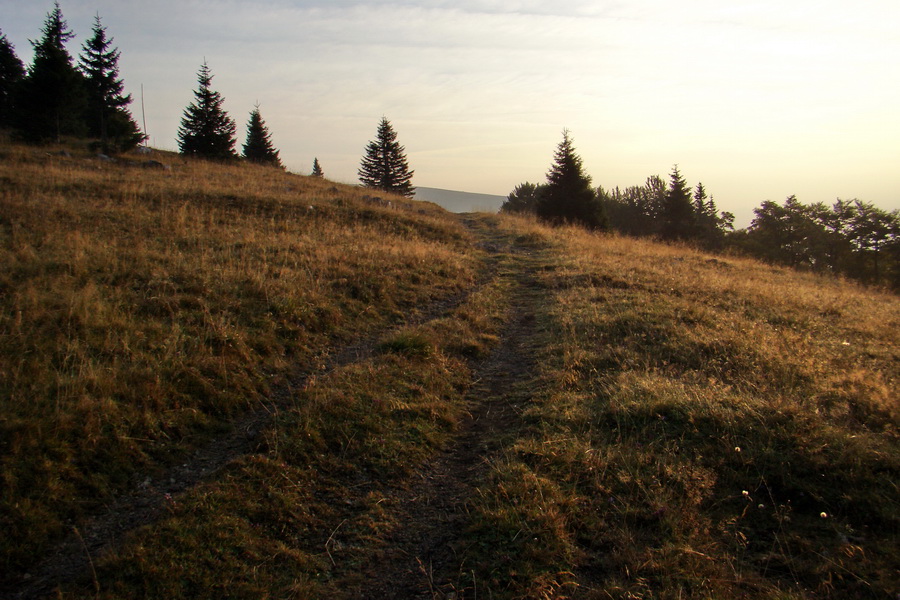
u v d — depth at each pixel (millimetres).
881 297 14938
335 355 7051
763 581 3232
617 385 5855
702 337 7418
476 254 15250
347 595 3338
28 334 5387
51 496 3781
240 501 3996
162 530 3631
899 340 8891
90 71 29109
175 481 4305
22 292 6305
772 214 48938
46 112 24125
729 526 3748
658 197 66938
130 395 4875
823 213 47656
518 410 5691
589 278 11641
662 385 5660
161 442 4648
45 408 4391
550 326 8516
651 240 22859
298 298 7898
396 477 4578
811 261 48406
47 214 9836
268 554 3602
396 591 3350
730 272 15258
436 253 12875
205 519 3775
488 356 7523
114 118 25656
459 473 4680
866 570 3248
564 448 4652
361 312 8453
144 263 8016
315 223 14336
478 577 3357
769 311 9898
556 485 4141
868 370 6672
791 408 4898
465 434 5383
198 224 11438
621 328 8023
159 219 11320
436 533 3885
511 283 12016
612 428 5062
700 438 4723
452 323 8477
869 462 4168
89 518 3824
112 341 5609
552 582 3219
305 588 3328
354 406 5414
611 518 3840
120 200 12758
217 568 3402
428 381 6270
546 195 33969
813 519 3779
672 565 3311
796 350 7230
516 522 3738
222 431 5023
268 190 18594
